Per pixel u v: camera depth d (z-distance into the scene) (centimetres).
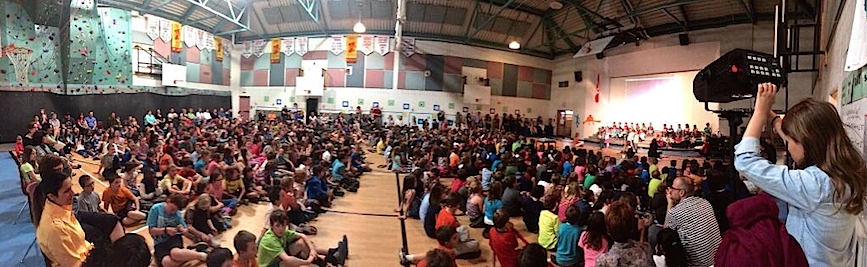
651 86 1870
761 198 142
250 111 2289
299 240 437
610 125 2036
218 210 560
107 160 877
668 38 1769
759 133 144
